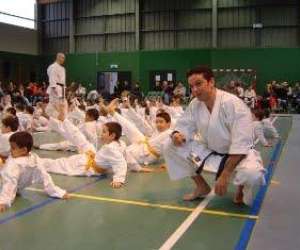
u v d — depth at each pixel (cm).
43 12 3133
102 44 2989
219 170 438
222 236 361
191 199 474
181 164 464
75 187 534
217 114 427
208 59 2714
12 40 2905
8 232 367
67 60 3036
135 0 2866
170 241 348
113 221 398
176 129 457
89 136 807
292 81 2588
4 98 1783
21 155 469
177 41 2830
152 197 486
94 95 2430
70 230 373
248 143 417
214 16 2725
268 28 2662
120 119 717
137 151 684
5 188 443
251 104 2188
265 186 546
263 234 365
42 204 454
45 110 1267
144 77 2852
